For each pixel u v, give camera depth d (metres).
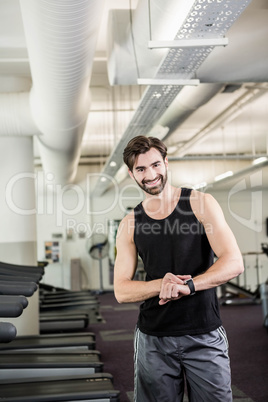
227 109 8.07
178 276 1.80
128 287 1.91
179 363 1.90
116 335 6.73
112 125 9.09
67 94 3.99
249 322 7.31
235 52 3.95
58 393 3.26
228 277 1.80
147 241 1.96
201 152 12.50
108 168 8.82
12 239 6.00
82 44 3.08
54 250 13.03
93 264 13.38
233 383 4.18
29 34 3.03
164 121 6.08
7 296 2.04
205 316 1.88
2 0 4.40
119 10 4.08
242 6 2.76
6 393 3.30
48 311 8.77
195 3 2.71
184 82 3.97
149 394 1.93
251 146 11.81
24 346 4.89
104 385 3.48
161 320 1.89
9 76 6.23
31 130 5.50
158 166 1.93
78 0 2.41
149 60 3.96
